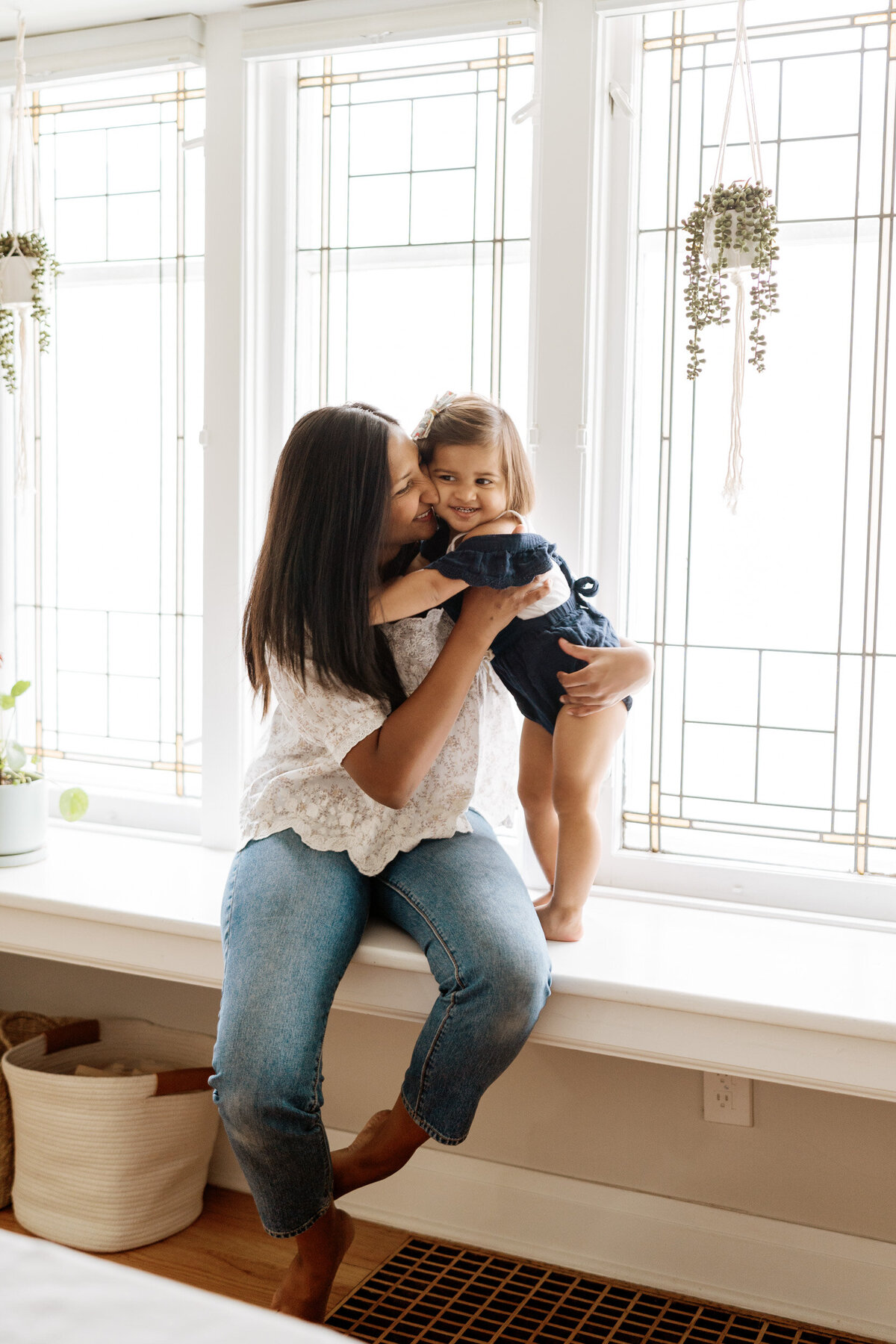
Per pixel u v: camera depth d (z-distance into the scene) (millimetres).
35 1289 759
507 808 1993
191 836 2479
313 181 2316
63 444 2576
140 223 2455
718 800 2145
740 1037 1671
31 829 2293
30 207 2543
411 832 1805
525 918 1673
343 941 1673
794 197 2016
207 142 2307
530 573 1664
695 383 2104
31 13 2305
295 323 2348
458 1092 1608
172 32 2287
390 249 2268
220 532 2359
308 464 1654
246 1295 1983
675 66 2074
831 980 1736
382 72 2240
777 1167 1975
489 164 2182
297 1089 1528
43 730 2654
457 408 1730
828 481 2027
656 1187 2059
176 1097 2131
